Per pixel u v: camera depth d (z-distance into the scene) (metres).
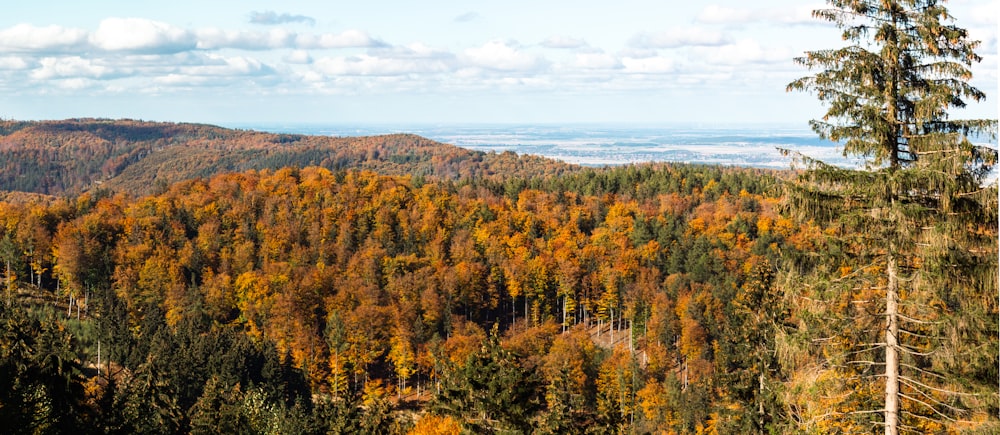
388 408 58.22
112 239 155.50
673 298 129.25
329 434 59.00
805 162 18.31
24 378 44.19
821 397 19.83
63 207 170.62
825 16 18.53
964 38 17.70
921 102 17.48
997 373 17.25
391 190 192.88
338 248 161.62
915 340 19.61
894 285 18.55
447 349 106.06
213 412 57.84
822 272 18.66
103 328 101.88
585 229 187.50
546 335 119.88
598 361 106.62
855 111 18.16
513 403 35.25
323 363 105.31
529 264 143.62
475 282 141.75
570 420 39.22
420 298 132.25
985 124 17.23
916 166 17.58
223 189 192.88
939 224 16.92
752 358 35.78
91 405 51.50
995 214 17.09
